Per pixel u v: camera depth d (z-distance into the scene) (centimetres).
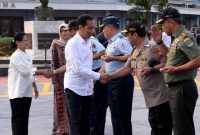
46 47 2083
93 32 649
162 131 566
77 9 3700
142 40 569
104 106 704
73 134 600
